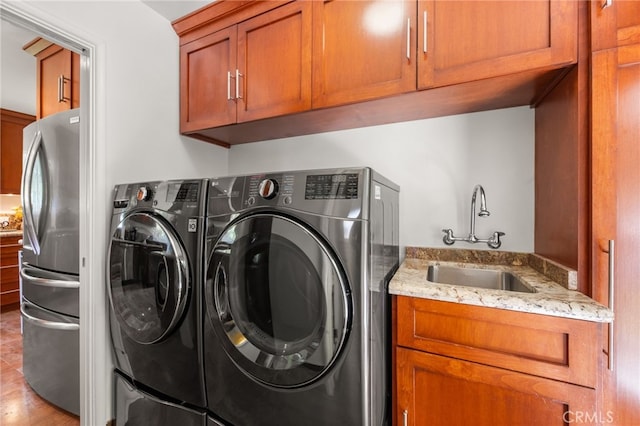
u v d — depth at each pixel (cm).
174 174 186
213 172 218
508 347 90
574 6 100
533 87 121
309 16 145
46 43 185
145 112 167
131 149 159
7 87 281
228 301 108
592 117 97
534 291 103
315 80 144
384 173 177
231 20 167
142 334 129
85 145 145
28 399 174
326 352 90
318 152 197
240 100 164
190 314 119
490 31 111
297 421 97
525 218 146
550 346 85
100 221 143
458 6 116
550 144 124
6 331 271
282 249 100
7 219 350
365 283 88
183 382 121
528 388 87
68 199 158
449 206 162
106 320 144
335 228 91
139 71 163
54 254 165
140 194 135
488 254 151
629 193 97
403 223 171
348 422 90
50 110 185
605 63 96
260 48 158
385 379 112
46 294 168
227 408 111
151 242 128
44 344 171
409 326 104
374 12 131
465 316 95
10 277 321
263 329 104
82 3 138
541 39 103
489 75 110
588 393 81
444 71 118
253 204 104
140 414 132
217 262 110
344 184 92
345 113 154
